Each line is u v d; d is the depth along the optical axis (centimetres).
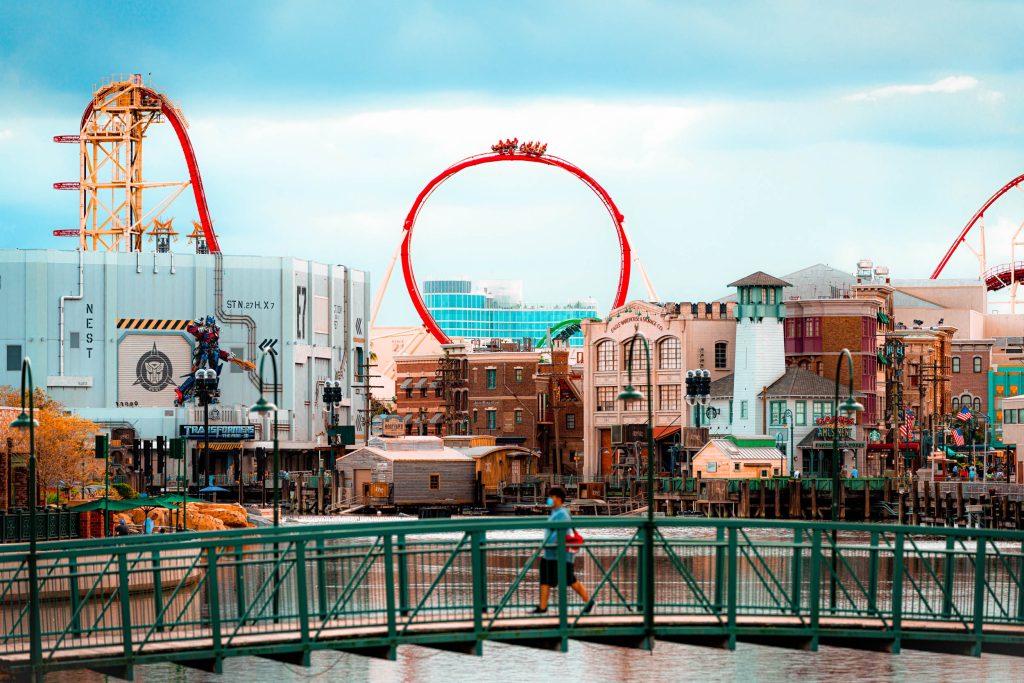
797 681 8125
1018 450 18638
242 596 5956
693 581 5556
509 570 10662
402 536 5444
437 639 5338
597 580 8644
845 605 7300
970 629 5669
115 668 5528
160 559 5562
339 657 8650
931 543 15062
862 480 18912
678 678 8225
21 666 5325
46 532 10306
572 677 8194
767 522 5550
